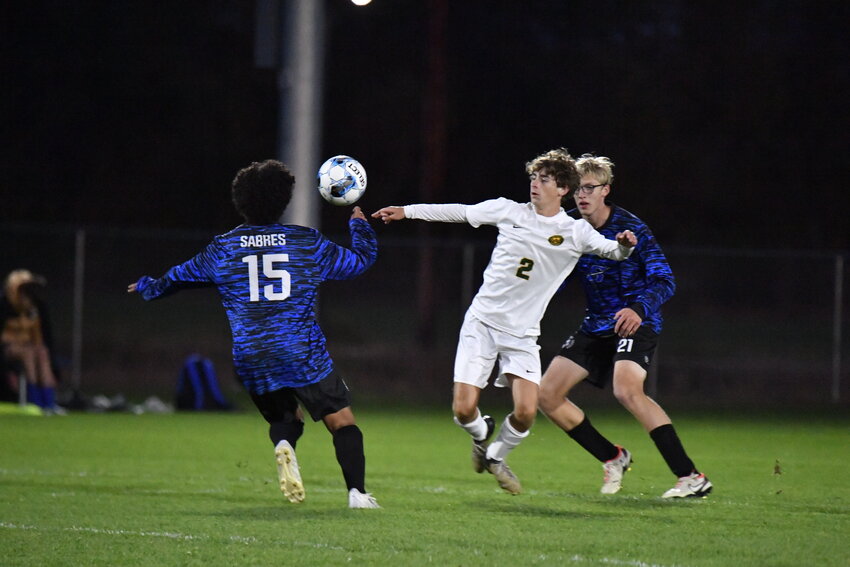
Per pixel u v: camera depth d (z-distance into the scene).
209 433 47.47
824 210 126.25
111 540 23.11
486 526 24.61
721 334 86.25
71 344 80.38
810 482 33.69
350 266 26.14
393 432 49.16
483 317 27.95
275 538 23.19
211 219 125.31
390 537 23.23
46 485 32.06
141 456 39.53
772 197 126.94
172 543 22.70
